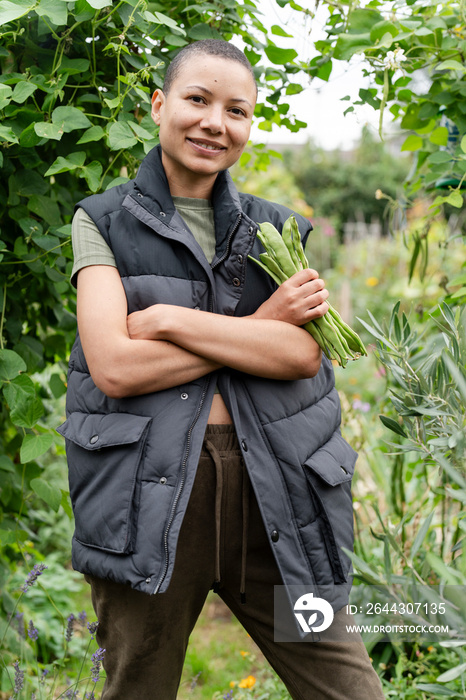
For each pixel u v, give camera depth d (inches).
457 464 50.1
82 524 53.2
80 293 54.0
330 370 62.1
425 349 61.3
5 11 62.0
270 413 54.4
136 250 54.2
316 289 54.2
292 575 52.8
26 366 77.7
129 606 54.7
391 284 256.2
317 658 55.7
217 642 110.1
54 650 99.7
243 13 80.7
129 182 57.7
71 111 66.1
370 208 470.0
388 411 103.7
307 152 498.0
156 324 51.6
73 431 54.2
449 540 95.1
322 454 56.4
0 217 74.0
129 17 67.4
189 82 52.7
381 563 91.6
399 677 80.3
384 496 110.3
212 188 57.8
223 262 55.3
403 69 81.6
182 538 53.9
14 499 82.4
